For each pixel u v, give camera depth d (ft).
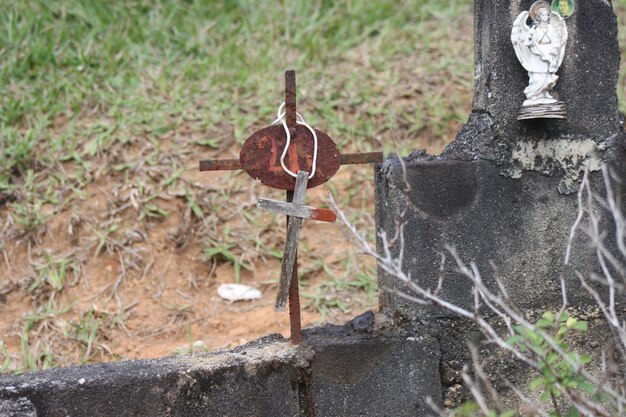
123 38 13.11
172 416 8.98
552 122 9.29
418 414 9.30
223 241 11.46
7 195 11.64
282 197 11.82
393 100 12.61
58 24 13.17
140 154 11.92
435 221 9.22
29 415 8.71
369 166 12.16
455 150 9.29
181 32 13.52
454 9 14.44
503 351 9.34
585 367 9.44
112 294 11.09
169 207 11.62
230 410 9.05
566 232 9.36
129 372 8.95
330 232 11.69
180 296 11.16
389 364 9.25
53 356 10.57
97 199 11.63
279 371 9.11
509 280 9.32
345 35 13.78
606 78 9.33
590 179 9.36
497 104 9.25
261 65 12.96
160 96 12.51
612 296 8.59
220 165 9.06
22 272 11.19
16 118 12.17
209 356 9.12
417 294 9.25
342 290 11.15
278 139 9.09
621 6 14.11
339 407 9.21
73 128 12.10
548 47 9.13
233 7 14.24
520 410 9.38
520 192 9.30
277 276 11.33
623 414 8.50
